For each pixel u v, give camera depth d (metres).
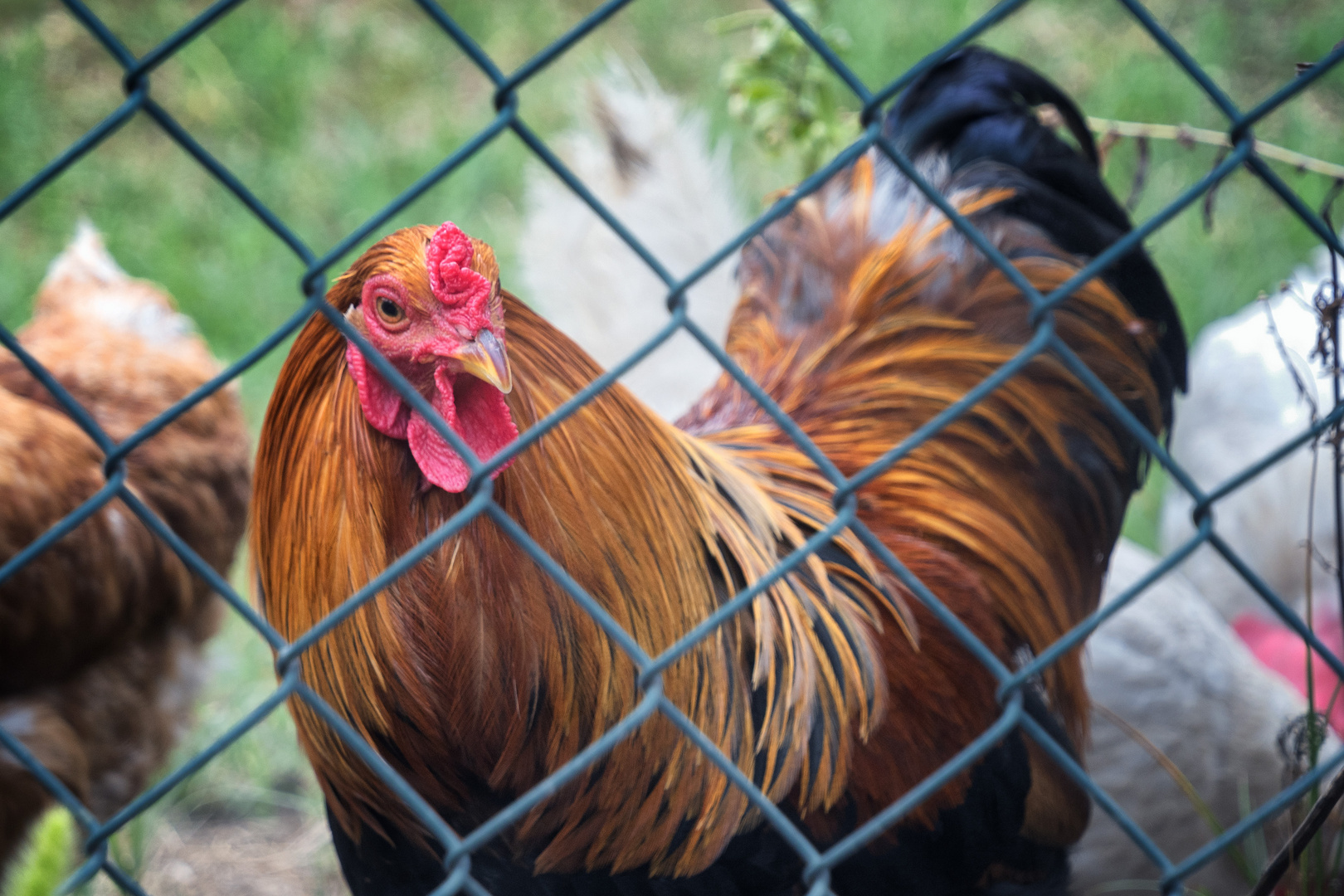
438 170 1.27
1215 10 8.59
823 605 2.48
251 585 2.33
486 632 2.06
